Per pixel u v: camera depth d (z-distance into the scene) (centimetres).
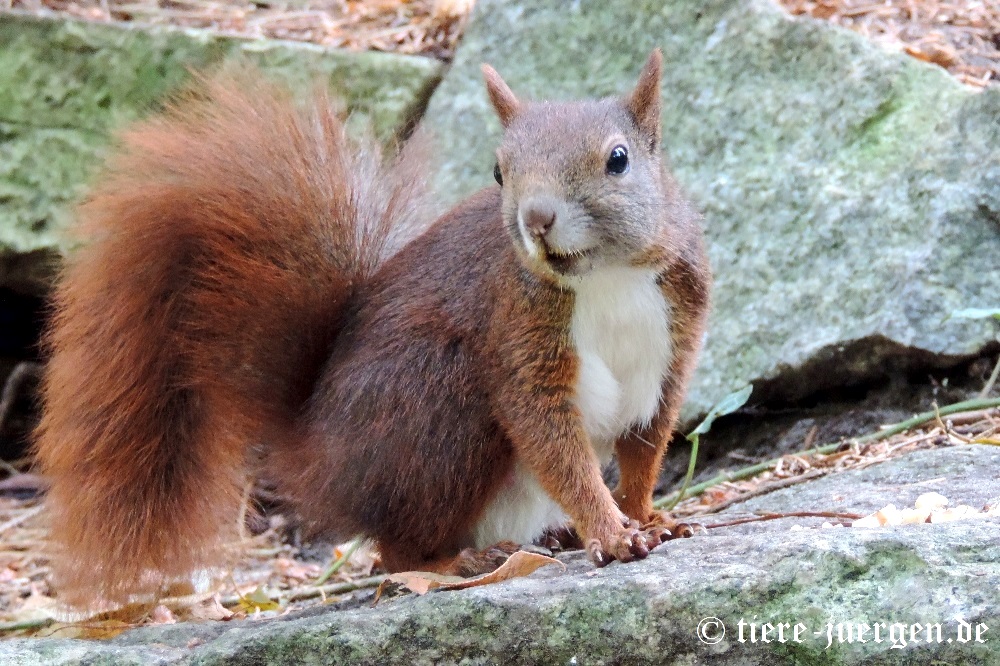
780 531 699
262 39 1441
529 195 721
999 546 584
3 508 1340
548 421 768
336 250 904
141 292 863
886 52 1243
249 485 988
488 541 862
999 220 1098
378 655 635
